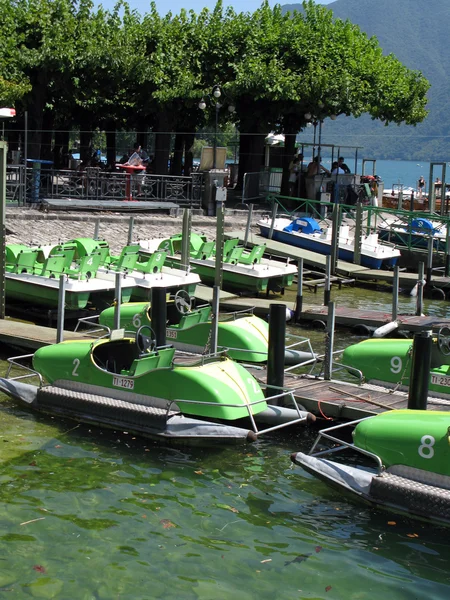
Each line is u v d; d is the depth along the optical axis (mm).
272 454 11445
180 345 15211
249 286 21672
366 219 34438
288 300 22156
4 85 26625
